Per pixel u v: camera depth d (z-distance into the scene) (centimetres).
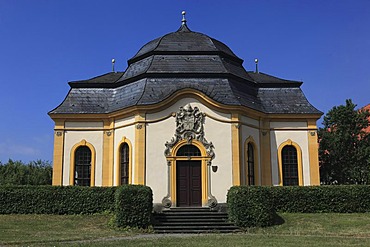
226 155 2864
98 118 3162
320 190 2750
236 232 2303
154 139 2853
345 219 2516
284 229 2327
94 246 1734
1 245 1806
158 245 1745
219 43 3544
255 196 2417
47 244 1820
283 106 3322
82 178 3120
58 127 3155
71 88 3334
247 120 3055
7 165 6575
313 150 3234
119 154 3031
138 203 2386
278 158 3206
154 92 2984
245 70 3525
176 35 3434
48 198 2739
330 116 4241
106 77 3559
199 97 2897
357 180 4034
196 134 2869
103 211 2712
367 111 4150
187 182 2848
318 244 1770
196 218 2528
